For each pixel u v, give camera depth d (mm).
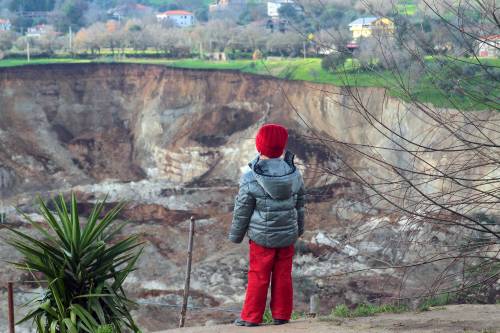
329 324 6723
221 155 77812
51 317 6914
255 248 6500
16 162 77125
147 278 41375
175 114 84750
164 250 48719
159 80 90312
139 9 180250
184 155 78812
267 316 7852
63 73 90375
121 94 92000
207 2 166125
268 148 6363
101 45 108812
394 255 6738
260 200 6332
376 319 7180
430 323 6809
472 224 6289
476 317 7270
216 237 51656
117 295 7176
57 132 84875
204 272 41688
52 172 77750
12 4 179750
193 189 70125
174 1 189750
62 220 7008
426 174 6125
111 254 7160
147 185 73688
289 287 6609
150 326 32125
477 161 6480
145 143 83750
